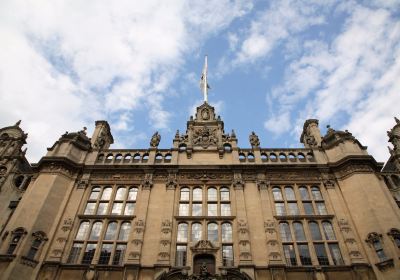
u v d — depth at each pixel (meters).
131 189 27.44
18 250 21.44
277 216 24.56
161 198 26.23
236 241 23.16
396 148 30.17
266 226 23.67
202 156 29.91
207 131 32.41
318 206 25.73
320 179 27.39
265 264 21.66
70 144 29.47
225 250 22.84
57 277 21.36
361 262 21.34
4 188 26.84
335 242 23.14
